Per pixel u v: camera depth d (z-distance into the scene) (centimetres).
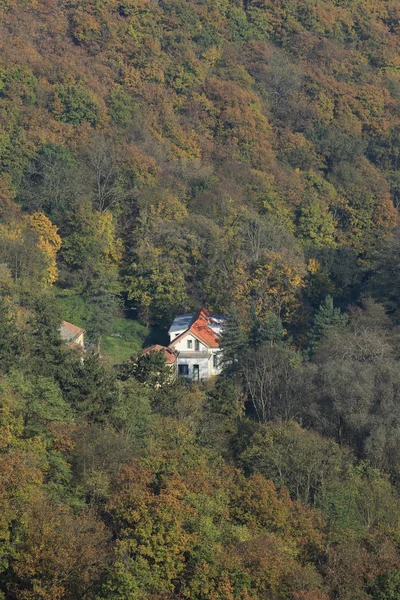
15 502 14950
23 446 16700
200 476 16750
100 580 14200
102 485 16662
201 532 14950
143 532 14612
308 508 17088
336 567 15300
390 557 15488
